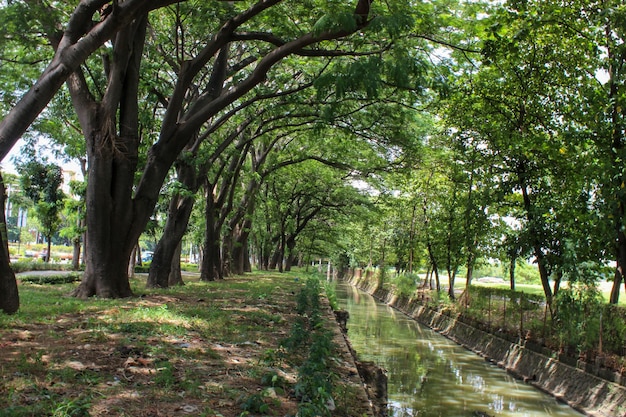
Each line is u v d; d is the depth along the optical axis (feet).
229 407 16.62
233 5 43.98
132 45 46.11
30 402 15.17
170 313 34.81
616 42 36.35
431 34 44.93
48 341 24.06
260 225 143.95
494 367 50.85
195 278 95.20
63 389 16.76
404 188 87.25
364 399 20.76
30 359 20.34
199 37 58.70
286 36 46.68
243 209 101.04
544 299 48.80
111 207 46.14
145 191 48.01
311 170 119.03
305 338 27.58
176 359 22.25
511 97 48.67
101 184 45.27
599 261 42.37
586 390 36.76
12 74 50.19
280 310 45.85
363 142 74.59
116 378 18.56
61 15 40.32
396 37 36.29
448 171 72.08
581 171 40.86
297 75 62.23
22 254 199.93
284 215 143.13
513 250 49.37
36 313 32.91
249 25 51.34
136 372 19.65
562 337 41.65
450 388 42.39
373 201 115.55
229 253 105.70
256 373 21.16
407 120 63.98
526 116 47.91
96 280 46.16
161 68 59.31
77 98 45.21
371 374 32.94
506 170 50.08
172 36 59.88
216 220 87.66
